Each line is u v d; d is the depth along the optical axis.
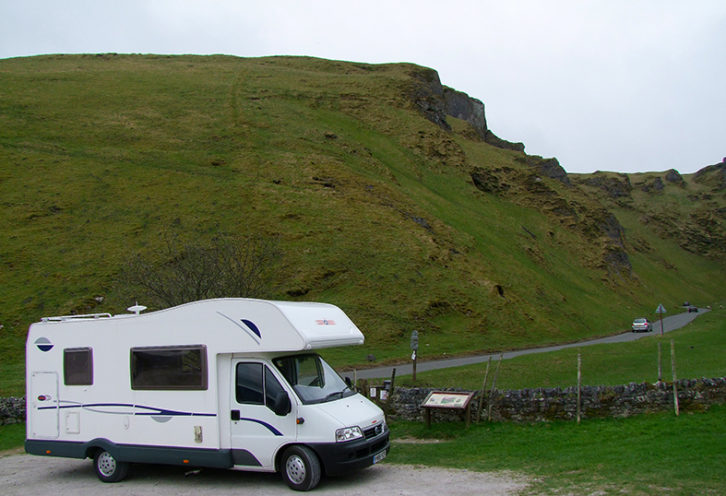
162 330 11.56
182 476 11.93
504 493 9.01
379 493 9.61
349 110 106.44
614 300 88.44
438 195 86.19
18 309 41.75
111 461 11.81
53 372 12.53
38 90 91.00
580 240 105.44
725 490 8.13
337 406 10.73
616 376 20.95
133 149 73.56
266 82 112.88
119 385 11.80
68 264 48.06
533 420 14.52
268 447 10.49
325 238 56.41
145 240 52.03
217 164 71.38
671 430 12.39
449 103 163.00
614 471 9.76
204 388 11.04
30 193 58.28
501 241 78.62
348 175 73.06
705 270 192.75
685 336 42.22
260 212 58.88
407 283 52.50
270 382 10.66
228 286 28.02
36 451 12.52
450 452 12.61
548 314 59.81
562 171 140.75
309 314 11.40
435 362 35.09
